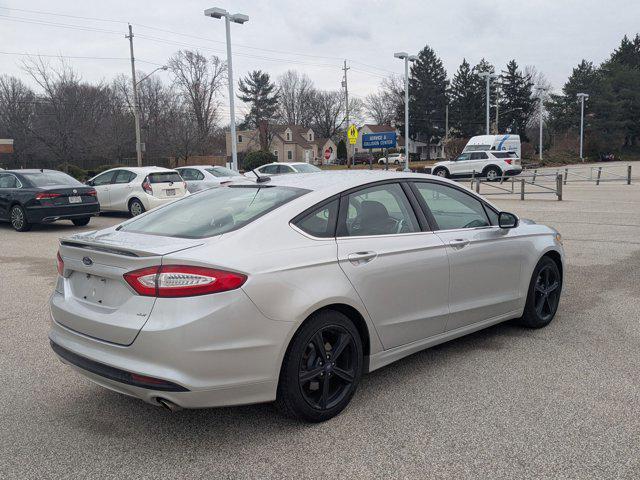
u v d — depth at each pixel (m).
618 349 4.87
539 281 5.44
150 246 3.33
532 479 2.97
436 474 3.03
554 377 4.29
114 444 3.43
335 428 3.57
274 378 3.37
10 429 3.64
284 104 112.69
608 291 6.88
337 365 3.77
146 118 59.19
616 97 83.62
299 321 3.40
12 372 4.61
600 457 3.16
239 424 3.65
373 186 4.20
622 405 3.79
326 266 3.61
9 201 13.45
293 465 3.15
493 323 4.97
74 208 13.68
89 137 47.22
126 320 3.20
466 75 82.81
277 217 3.61
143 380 3.13
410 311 4.15
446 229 4.55
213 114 81.00
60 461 3.25
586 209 16.09
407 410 3.79
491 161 32.66
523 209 16.38
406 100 36.16
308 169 21.69
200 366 3.12
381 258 3.92
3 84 50.75
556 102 89.38
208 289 3.13
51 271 8.74
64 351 3.61
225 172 18.62
